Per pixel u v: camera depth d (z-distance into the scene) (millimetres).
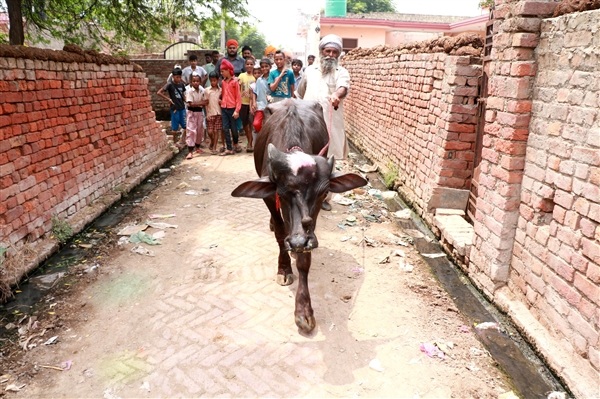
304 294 3967
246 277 4840
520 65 3969
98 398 3223
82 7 9805
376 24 18609
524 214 4133
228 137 10602
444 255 5488
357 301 4430
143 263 5180
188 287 4648
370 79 10570
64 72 6141
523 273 4141
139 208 7023
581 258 3344
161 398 3215
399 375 3453
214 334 3898
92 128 6910
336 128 6305
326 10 19844
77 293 4566
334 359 3617
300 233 3129
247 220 6441
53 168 5750
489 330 4012
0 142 4758
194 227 6211
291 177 3199
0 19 12906
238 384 3340
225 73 10047
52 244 5375
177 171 9273
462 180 6117
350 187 3549
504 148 4234
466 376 3457
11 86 4977
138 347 3748
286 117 4211
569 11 3541
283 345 3766
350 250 5504
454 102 5840
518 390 3336
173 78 11195
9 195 4840
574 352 3408
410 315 4227
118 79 7953
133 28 10508
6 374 3445
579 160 3373
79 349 3732
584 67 3334
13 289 4602
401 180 7910
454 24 18250
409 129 7594
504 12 4273
